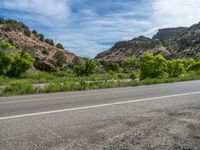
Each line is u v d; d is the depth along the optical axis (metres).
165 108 9.16
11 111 8.68
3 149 4.89
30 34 116.44
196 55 151.00
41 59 85.06
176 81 25.97
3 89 16.97
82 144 5.16
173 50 185.50
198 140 5.45
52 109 9.04
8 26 109.75
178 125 6.66
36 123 6.86
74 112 8.43
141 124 6.75
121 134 5.83
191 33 193.75
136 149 4.89
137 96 12.92
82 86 18.89
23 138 5.55
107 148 4.93
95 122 6.97
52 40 123.69
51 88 17.38
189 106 9.58
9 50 43.44
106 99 11.78
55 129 6.26
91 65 53.91
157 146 5.07
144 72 32.94
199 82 23.66
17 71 43.00
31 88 16.73
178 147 5.02
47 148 4.95
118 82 22.27
